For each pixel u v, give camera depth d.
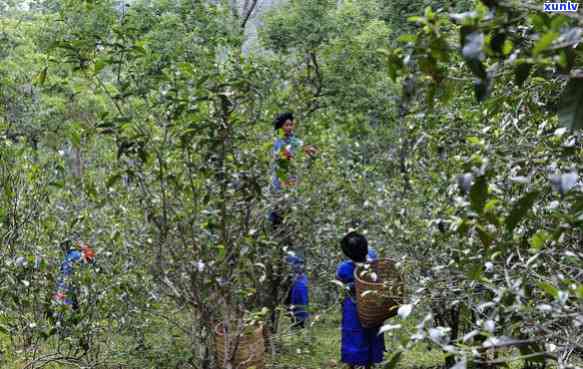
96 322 6.27
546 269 3.78
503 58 2.10
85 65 5.29
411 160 6.88
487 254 3.01
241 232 5.71
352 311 6.67
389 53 2.28
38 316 6.31
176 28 14.56
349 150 9.37
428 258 5.92
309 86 9.47
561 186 1.93
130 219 6.35
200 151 5.64
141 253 6.26
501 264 3.86
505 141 4.14
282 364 6.89
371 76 14.08
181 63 5.18
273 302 7.44
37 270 6.14
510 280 3.37
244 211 5.80
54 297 5.96
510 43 2.07
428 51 2.17
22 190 6.58
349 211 8.22
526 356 2.41
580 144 3.46
